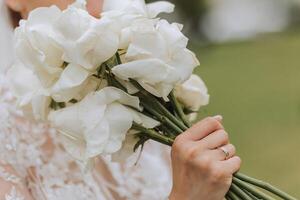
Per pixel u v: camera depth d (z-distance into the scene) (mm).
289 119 3533
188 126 761
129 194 884
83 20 703
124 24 721
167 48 727
